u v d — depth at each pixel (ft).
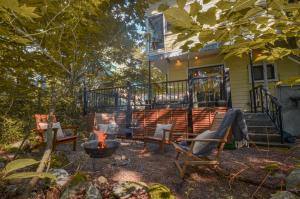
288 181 11.05
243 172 13.33
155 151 19.22
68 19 7.26
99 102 31.37
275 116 22.41
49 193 10.32
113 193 10.95
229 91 22.17
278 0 3.32
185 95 25.73
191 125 22.91
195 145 13.24
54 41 7.47
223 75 22.65
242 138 13.80
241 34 4.49
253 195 10.96
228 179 12.68
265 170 13.52
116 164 14.67
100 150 12.83
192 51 4.88
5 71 9.46
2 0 2.46
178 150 13.38
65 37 8.03
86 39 9.79
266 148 19.71
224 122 13.33
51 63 8.48
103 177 12.31
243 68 30.96
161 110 25.23
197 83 25.29
